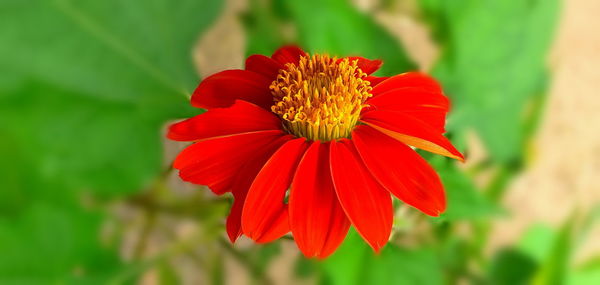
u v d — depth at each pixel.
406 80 0.29
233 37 0.44
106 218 0.29
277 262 0.36
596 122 0.50
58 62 0.28
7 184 0.28
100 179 0.28
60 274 0.28
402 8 0.33
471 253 0.31
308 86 0.27
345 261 0.27
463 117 0.31
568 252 0.32
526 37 0.30
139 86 0.29
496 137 0.31
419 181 0.26
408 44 0.41
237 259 0.32
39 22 0.28
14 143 0.28
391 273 0.27
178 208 0.30
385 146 0.27
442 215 0.27
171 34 0.29
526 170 0.32
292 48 0.30
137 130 0.29
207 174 0.26
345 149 0.26
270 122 0.27
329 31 0.31
